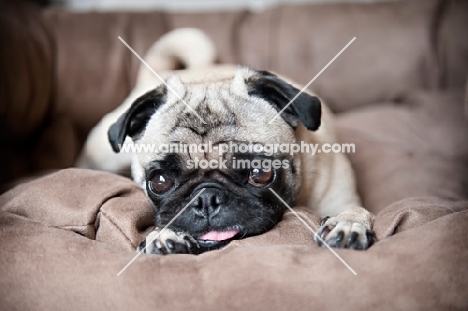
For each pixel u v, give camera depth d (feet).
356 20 2.92
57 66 2.79
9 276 1.35
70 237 1.41
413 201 1.65
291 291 1.25
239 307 1.26
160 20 3.01
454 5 2.90
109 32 2.90
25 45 2.55
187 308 1.27
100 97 2.80
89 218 1.51
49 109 2.74
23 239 1.41
